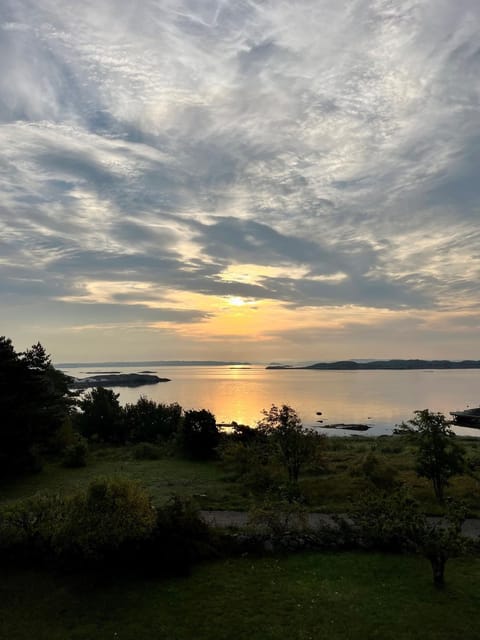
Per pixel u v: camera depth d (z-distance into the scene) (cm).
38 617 1233
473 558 1561
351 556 1591
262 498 2370
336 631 1163
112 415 4903
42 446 3403
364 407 10319
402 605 1274
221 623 1202
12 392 2952
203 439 3762
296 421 2761
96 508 1468
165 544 1491
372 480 2558
